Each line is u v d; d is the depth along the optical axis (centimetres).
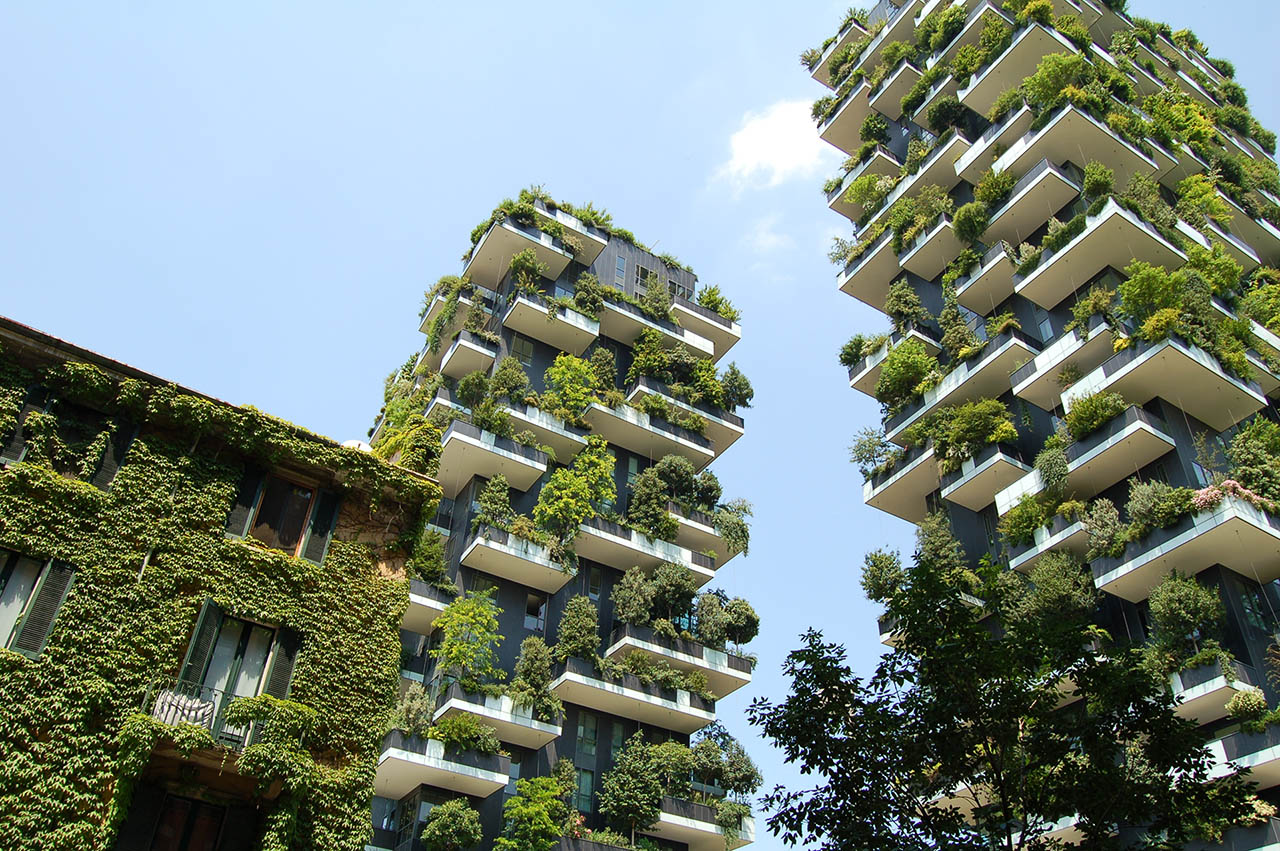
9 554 2159
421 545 4609
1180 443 3822
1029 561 3975
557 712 4309
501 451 4928
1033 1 5150
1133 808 1866
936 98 5631
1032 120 4900
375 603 2575
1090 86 4847
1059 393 4300
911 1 6131
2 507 2172
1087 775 1914
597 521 5025
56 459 2306
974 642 2089
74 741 2017
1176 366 3822
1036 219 4838
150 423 2462
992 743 2064
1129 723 1945
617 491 5484
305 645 2422
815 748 2053
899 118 6081
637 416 5528
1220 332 4038
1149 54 6291
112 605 2198
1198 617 3306
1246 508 3381
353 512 2684
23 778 1936
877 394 5081
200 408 2500
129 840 2028
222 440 2539
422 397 5228
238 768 2141
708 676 4959
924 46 5931
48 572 2167
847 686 2127
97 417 2412
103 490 2330
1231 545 3416
